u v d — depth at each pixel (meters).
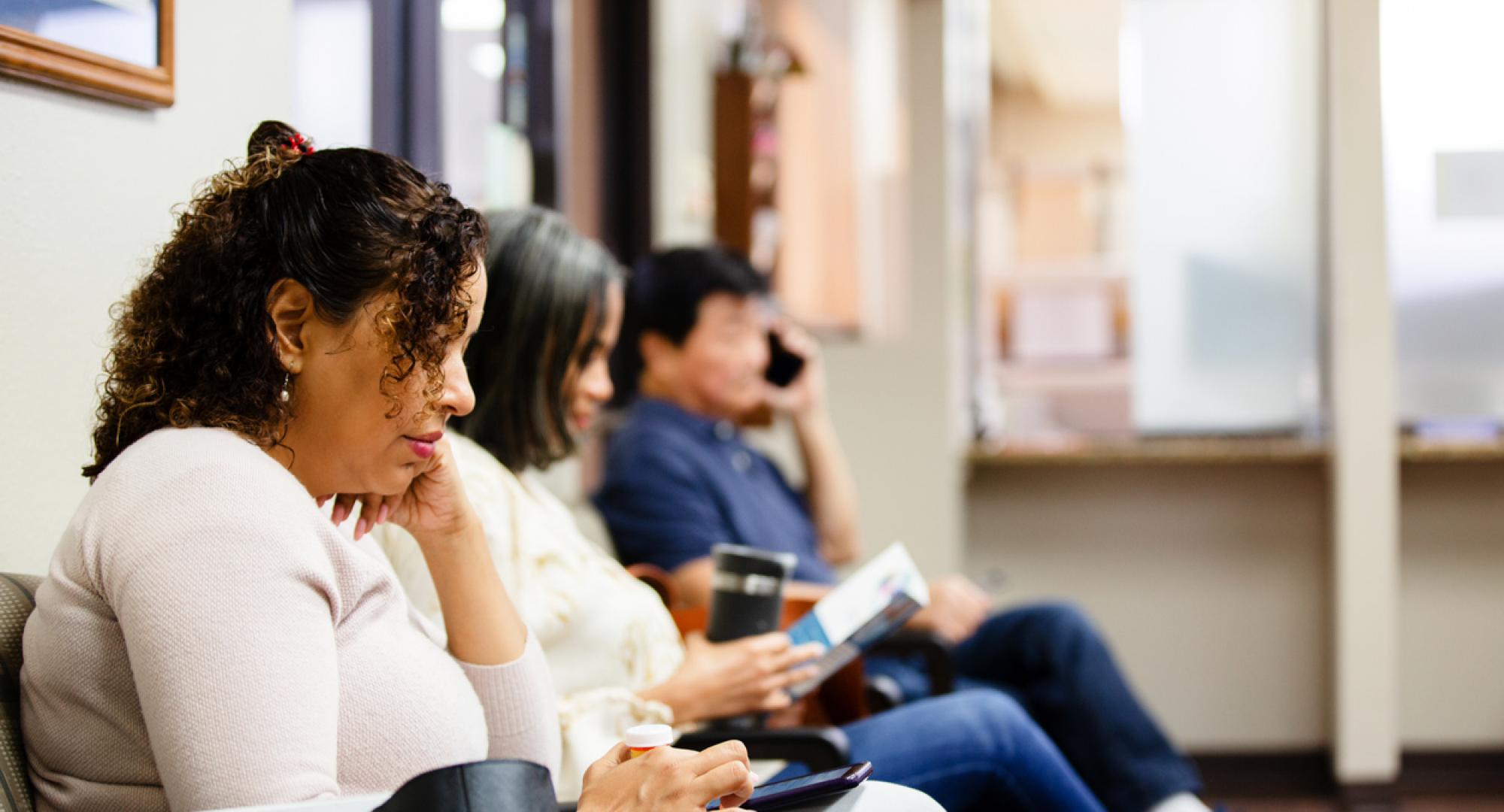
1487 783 3.72
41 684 0.93
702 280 2.46
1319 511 3.83
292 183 0.95
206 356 0.94
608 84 3.24
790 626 1.91
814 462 2.92
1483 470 3.73
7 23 1.15
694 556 2.30
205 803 0.83
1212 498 3.89
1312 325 3.90
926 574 3.75
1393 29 3.75
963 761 1.61
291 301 0.95
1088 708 2.38
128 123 1.31
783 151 4.01
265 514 0.90
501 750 1.20
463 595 1.20
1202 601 3.89
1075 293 4.43
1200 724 3.89
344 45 2.25
